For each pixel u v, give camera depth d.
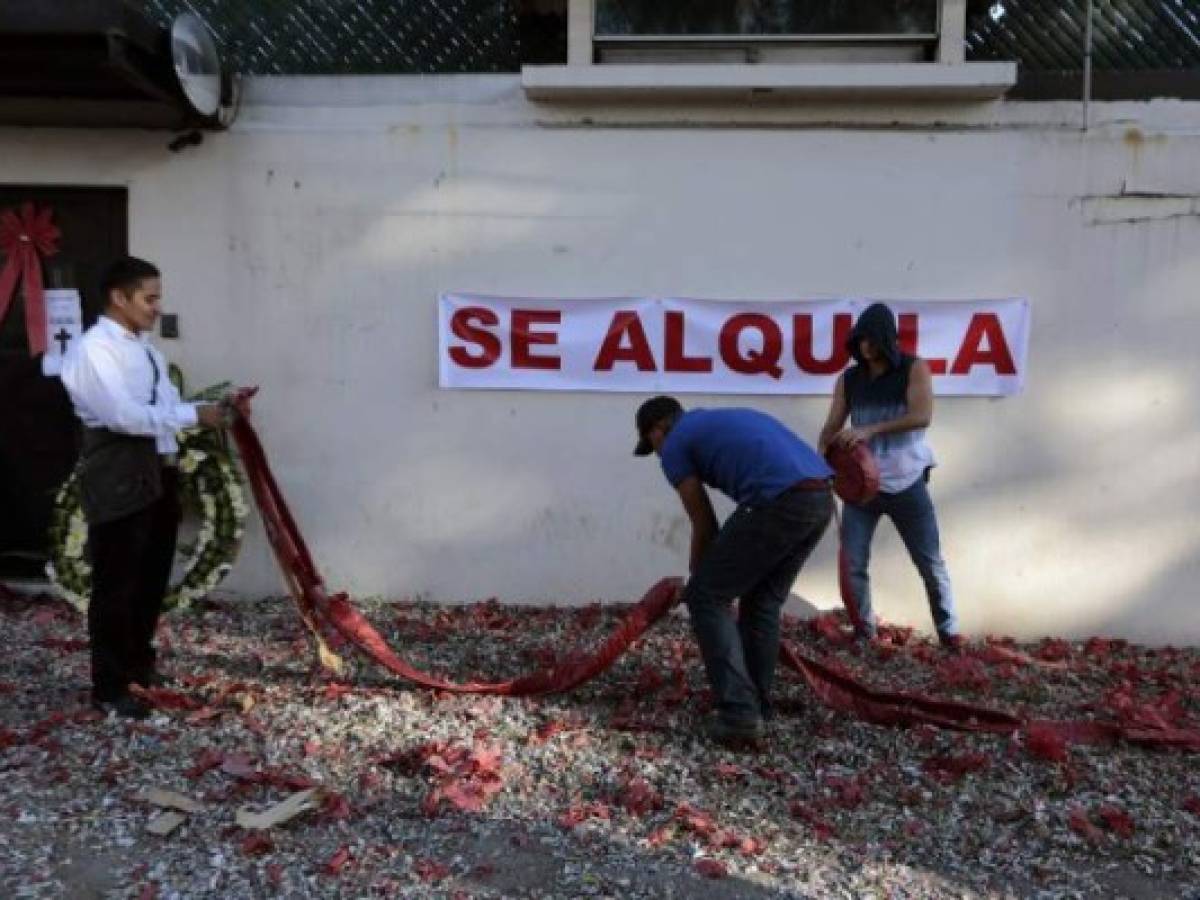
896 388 5.21
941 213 5.74
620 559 6.05
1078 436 5.80
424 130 5.89
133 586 4.48
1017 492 5.85
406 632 5.64
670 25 5.97
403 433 6.06
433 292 5.97
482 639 5.58
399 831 3.67
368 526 6.12
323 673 5.03
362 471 6.09
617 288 5.91
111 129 5.94
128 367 4.28
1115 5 5.85
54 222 6.11
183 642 5.44
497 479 6.05
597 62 6.04
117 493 4.32
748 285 5.85
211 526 5.95
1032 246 5.72
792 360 5.86
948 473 5.88
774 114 5.76
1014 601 5.91
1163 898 3.38
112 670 4.50
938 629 5.59
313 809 3.76
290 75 6.09
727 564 4.25
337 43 6.18
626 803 3.84
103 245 6.11
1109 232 5.68
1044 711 4.82
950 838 3.70
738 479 4.23
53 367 6.11
